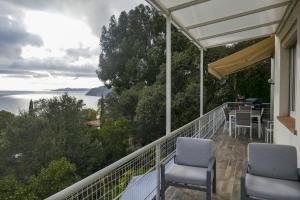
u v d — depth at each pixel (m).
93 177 1.81
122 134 22.42
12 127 18.12
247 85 14.82
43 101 20.61
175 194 3.57
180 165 3.45
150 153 2.99
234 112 8.13
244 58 7.75
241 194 2.68
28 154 17.97
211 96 17.09
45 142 18.19
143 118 18.89
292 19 4.12
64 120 20.20
